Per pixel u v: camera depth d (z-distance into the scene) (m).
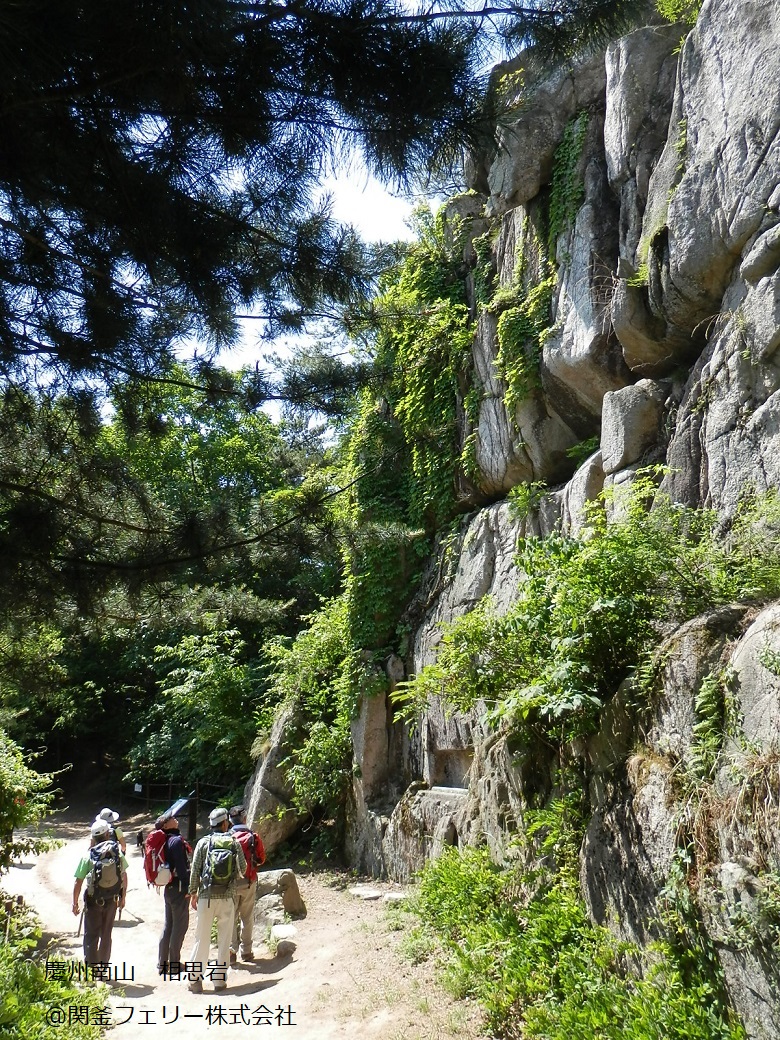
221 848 7.52
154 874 7.64
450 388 11.59
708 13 7.49
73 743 24.27
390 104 4.07
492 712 5.99
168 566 6.04
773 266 6.50
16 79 3.48
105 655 22.91
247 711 16.62
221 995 6.96
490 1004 5.36
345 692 12.34
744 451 6.38
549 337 9.45
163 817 8.12
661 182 7.97
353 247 5.32
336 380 6.18
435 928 7.36
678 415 7.28
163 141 4.34
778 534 5.36
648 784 4.89
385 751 11.88
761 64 6.80
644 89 8.70
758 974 3.69
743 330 6.60
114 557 5.96
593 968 4.93
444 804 9.68
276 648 14.77
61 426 5.80
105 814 8.59
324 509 6.71
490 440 10.62
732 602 5.06
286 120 4.34
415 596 12.05
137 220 4.63
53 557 5.59
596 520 6.81
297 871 12.09
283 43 3.90
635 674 5.29
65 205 4.61
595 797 5.61
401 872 10.30
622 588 5.55
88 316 5.17
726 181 6.99
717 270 7.18
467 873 7.38
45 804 9.88
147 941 9.10
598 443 9.22
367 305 5.89
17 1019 5.00
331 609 14.23
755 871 3.80
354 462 12.84
